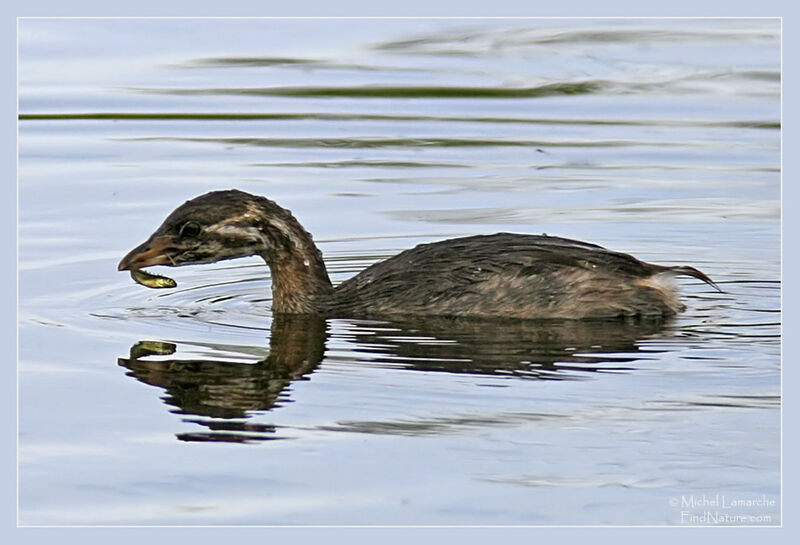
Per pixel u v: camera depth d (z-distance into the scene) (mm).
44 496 11664
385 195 21875
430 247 16844
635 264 16266
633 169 23078
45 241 19719
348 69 27719
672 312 16250
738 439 12453
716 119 25297
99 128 25141
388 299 16500
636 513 11352
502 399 13438
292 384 13969
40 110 25906
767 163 23219
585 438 12516
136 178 22453
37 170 22891
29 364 14750
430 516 11312
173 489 11750
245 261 19750
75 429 12938
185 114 25812
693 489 11680
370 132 24938
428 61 28094
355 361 14680
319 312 16703
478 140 24516
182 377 14266
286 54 28406
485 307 16125
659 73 27266
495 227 20391
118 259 19109
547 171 23062
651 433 12578
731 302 16875
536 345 15094
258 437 12672
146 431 12867
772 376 13969
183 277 18734
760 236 19891
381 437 12617
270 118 25688
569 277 16031
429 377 14102
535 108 26125
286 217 16875
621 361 14484
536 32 29484
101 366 14672
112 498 11633
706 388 13641
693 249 19359
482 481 11797
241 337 15711
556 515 11320
